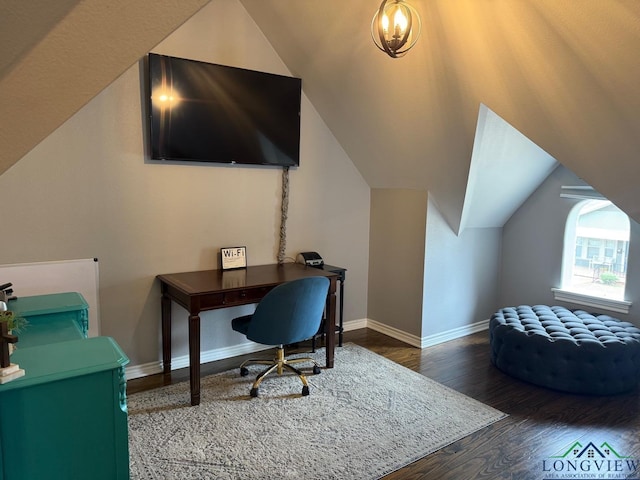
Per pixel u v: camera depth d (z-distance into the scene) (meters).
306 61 3.30
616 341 2.92
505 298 4.38
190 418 2.52
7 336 1.23
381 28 1.97
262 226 3.51
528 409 2.71
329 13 2.78
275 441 2.31
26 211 2.59
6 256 2.56
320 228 3.88
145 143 2.92
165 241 3.07
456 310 4.04
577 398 2.87
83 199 2.75
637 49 1.82
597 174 2.58
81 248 2.77
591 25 1.86
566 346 2.91
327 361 3.28
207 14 3.09
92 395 1.34
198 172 3.15
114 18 0.76
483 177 3.41
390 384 3.02
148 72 2.85
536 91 2.31
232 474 2.04
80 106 0.86
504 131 3.00
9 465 1.24
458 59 2.46
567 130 2.41
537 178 3.85
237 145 3.21
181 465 2.10
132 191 2.91
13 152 0.89
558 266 3.95
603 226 3.70
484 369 3.32
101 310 2.88
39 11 0.70
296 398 2.79
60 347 1.48
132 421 2.48
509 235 4.29
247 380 3.04
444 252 3.85
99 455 1.37
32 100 0.81
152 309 3.08
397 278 3.97
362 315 4.31
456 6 2.21
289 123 3.43
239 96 3.17
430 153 3.27
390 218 4.01
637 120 2.11
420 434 2.40
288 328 2.78
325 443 2.30
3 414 1.22
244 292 2.80
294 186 3.66
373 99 3.18
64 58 0.78
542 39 2.06
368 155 3.79
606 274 3.70
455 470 2.11
